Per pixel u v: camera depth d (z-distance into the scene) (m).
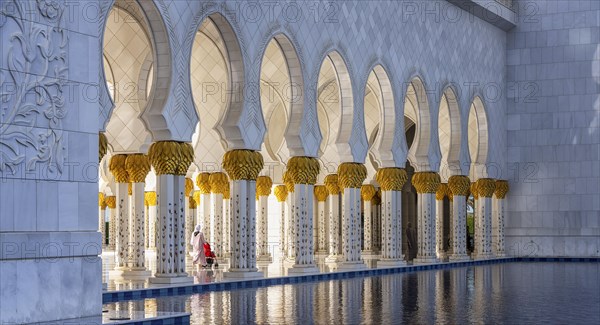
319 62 20.98
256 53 18.94
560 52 31.91
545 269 24.95
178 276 16.91
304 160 20.36
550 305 13.61
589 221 31.39
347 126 22.19
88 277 10.48
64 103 10.32
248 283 17.95
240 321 11.50
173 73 16.95
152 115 16.91
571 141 31.67
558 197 31.81
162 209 16.88
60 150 10.24
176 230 17.02
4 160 9.66
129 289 15.41
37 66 10.02
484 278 20.48
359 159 22.42
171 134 16.92
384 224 24.16
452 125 28.19
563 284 18.28
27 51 9.92
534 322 11.40
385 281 19.45
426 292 16.14
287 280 19.03
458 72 28.16
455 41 28.11
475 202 30.70
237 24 18.41
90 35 10.63
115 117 19.75
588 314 12.33
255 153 18.75
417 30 25.61
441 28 27.16
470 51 29.27
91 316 10.51
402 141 24.45
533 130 32.19
